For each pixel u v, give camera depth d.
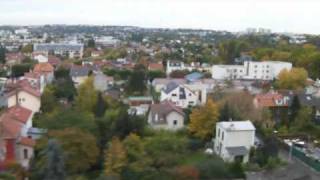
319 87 103.19
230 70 130.00
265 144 56.84
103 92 88.69
